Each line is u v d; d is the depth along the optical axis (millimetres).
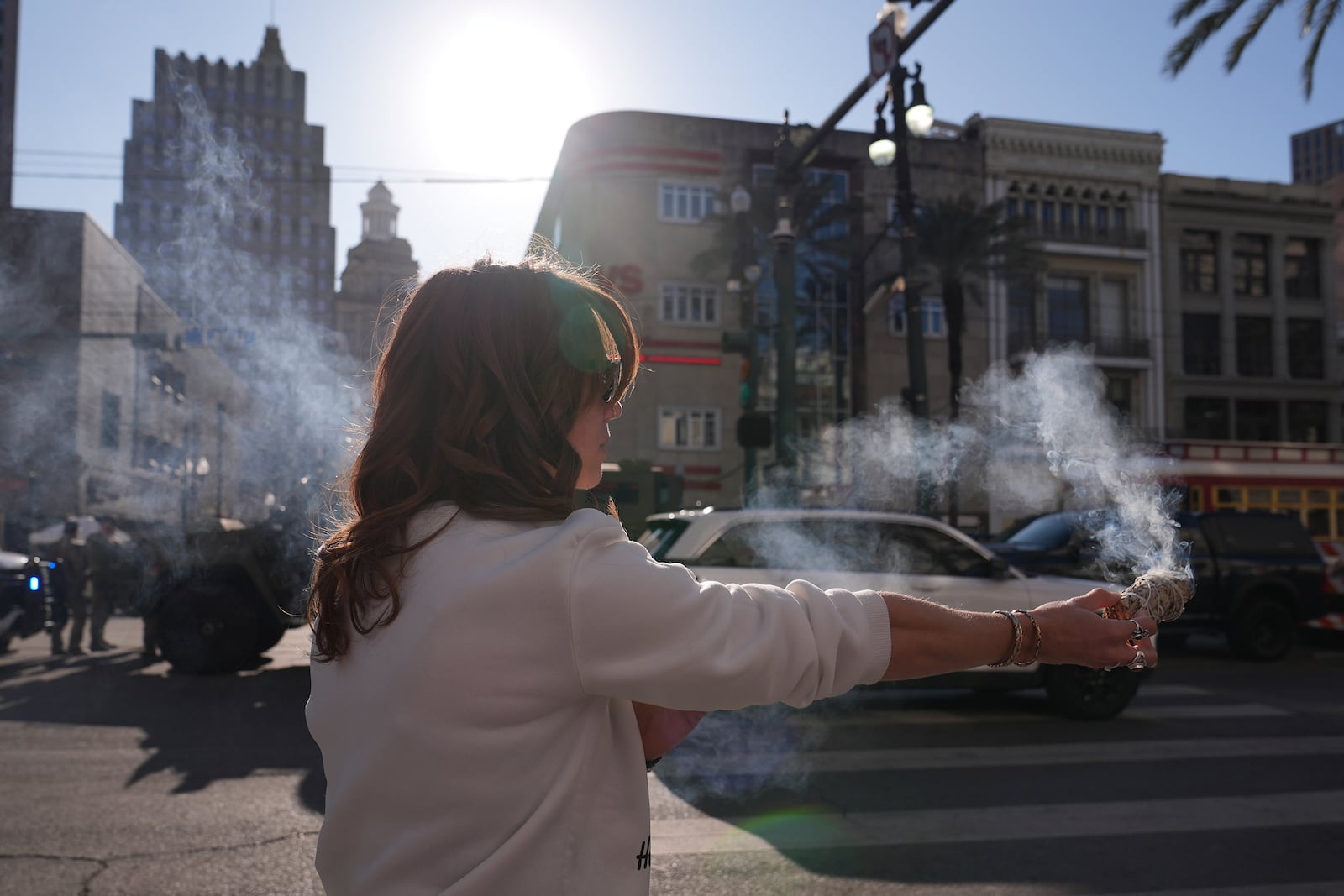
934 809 4758
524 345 948
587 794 862
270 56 107000
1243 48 14133
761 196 28516
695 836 4340
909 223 14398
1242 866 3994
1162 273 37219
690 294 33188
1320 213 38719
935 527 7133
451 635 834
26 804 4660
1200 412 37281
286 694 7859
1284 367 38062
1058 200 36719
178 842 4121
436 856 835
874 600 937
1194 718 7156
